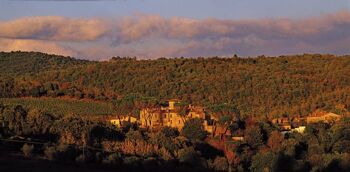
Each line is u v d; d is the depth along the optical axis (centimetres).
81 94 18025
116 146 10462
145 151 10275
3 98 17162
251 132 12519
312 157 10962
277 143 12344
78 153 9212
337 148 11950
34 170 8081
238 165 10662
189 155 10069
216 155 11544
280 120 16275
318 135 13000
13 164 8312
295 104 18162
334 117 15812
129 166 9069
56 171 8194
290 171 10394
